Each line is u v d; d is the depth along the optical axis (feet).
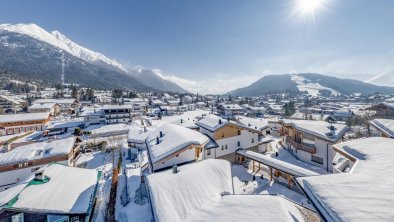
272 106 472.03
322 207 29.32
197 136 98.43
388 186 31.50
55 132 209.87
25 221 51.42
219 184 58.18
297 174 78.89
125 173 102.01
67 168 79.87
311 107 474.90
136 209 69.05
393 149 51.60
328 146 98.68
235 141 118.62
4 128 204.74
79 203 58.08
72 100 393.50
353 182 33.83
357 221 24.39
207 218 40.75
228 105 407.03
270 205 42.60
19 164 93.61
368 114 203.62
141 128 166.20
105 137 183.83
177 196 49.57
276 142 163.22
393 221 23.68
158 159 79.15
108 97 568.82
